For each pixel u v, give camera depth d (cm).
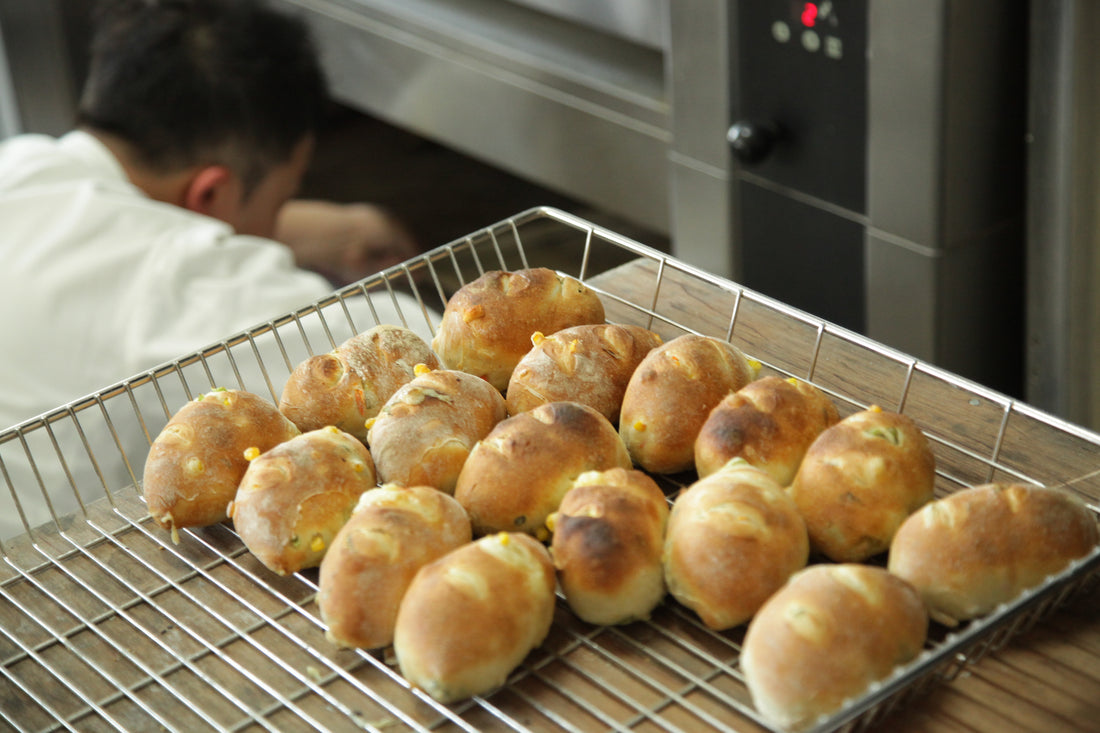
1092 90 111
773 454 77
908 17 112
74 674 73
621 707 66
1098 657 67
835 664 61
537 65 146
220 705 69
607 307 106
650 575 71
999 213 123
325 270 177
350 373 88
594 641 71
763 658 62
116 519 87
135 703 70
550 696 68
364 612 69
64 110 229
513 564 69
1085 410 127
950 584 67
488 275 96
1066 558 67
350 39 170
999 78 116
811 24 121
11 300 126
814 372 95
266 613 76
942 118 114
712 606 69
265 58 154
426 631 66
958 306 126
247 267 137
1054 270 120
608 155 147
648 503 73
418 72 163
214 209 162
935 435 87
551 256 156
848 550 73
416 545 71
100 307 127
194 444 81
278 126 159
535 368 87
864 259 130
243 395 85
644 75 143
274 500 76
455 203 172
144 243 133
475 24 154
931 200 119
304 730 67
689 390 82
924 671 59
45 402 124
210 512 82
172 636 75
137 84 149
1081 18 107
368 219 177
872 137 121
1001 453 85
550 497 77
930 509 69
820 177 130
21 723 70
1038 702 65
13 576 82
